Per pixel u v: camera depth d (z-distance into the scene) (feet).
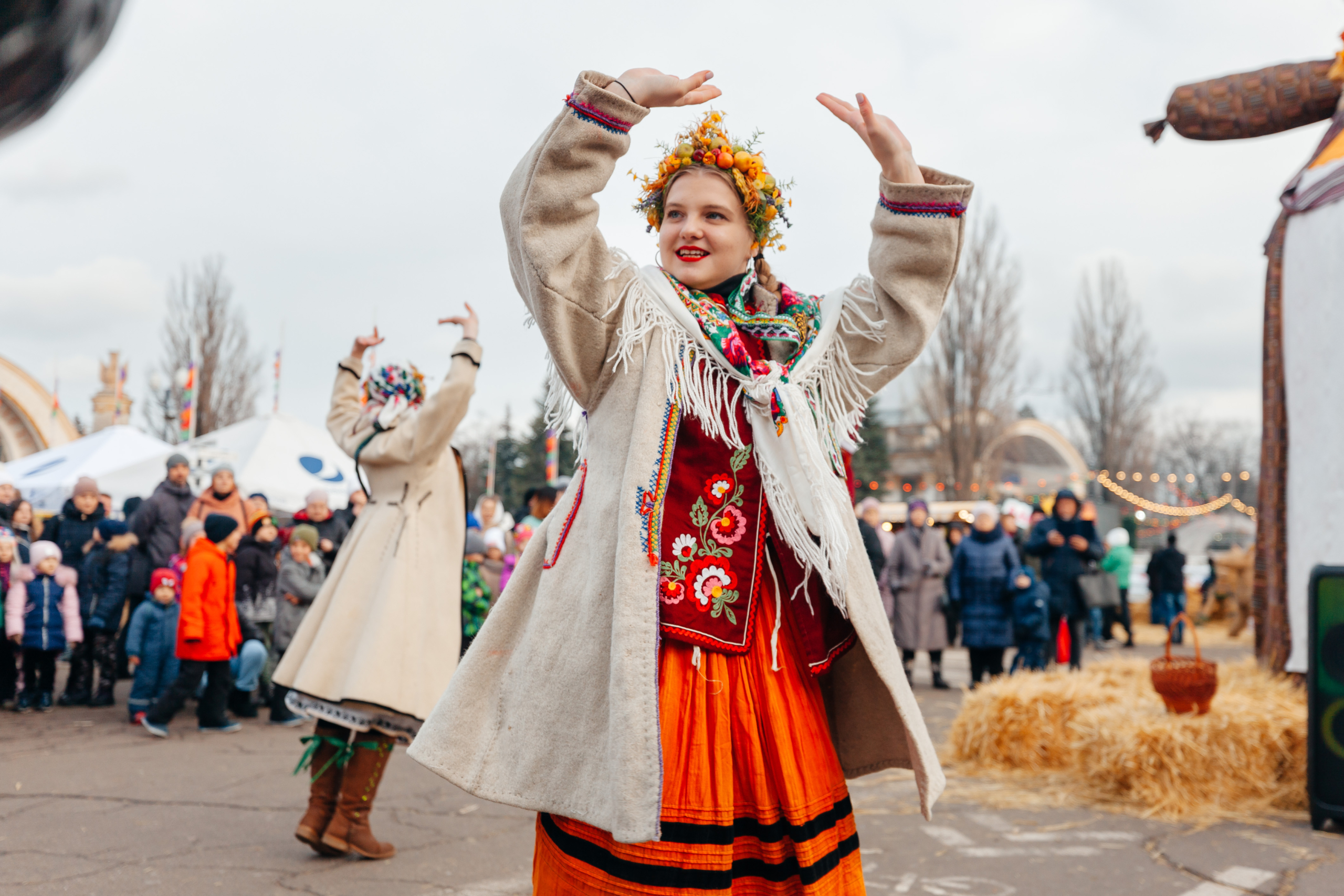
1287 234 20.51
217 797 16.10
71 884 11.45
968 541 30.78
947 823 14.90
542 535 7.03
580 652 6.42
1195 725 16.20
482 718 6.70
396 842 13.62
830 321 7.19
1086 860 12.88
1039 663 30.45
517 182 6.56
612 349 6.78
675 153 7.19
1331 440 18.99
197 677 22.65
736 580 6.49
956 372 108.37
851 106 7.13
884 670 6.57
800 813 6.21
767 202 7.24
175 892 11.25
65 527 29.17
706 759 6.13
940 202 7.00
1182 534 119.85
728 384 6.81
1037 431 130.72
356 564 13.35
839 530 6.55
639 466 6.44
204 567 22.68
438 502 13.98
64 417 105.29
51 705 26.66
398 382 14.05
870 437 124.26
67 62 1.48
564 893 6.27
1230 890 11.61
